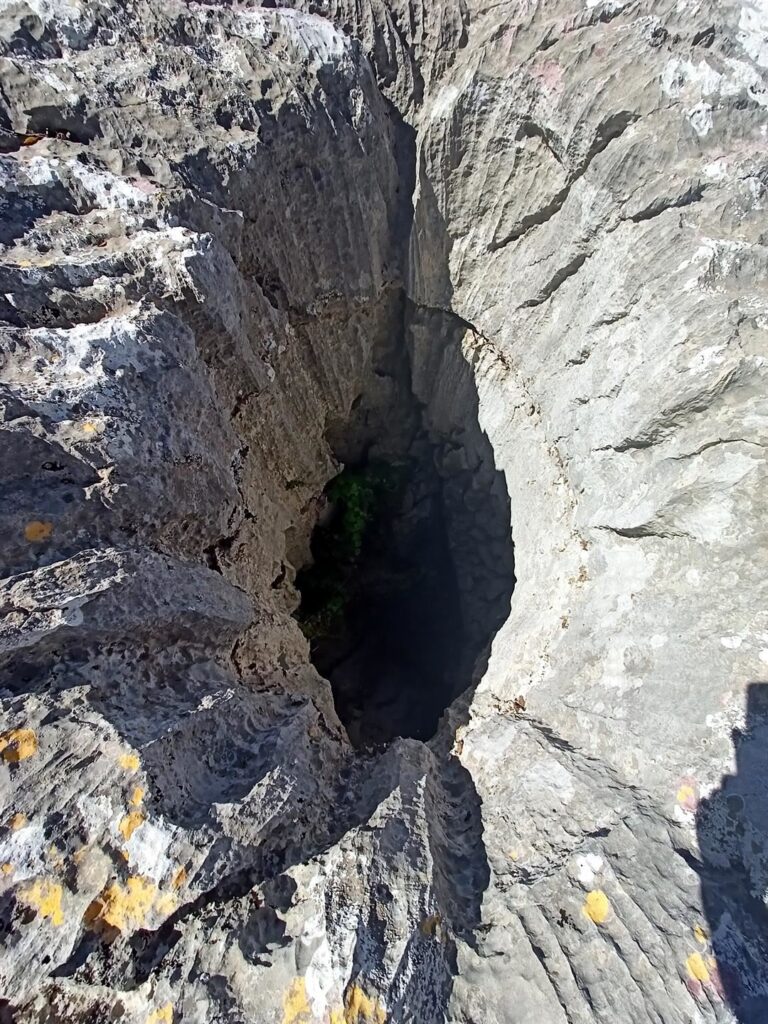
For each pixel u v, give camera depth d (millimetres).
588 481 6453
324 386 7602
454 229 7199
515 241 7008
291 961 3500
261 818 3840
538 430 7402
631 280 5820
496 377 7879
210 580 4730
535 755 5363
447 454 9180
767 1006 3561
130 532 4188
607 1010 3625
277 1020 3303
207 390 4926
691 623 5152
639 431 5727
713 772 4520
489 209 6926
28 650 3508
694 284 5348
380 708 9711
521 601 7352
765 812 4234
